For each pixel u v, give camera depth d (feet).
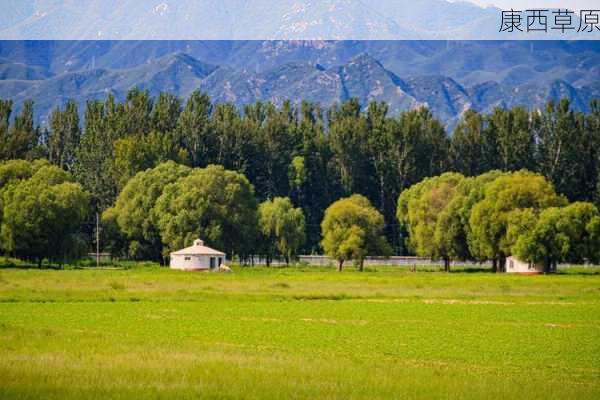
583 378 515.09
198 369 503.20
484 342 637.71
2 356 539.29
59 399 435.12
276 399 440.86
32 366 507.71
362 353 588.50
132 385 463.42
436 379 490.08
